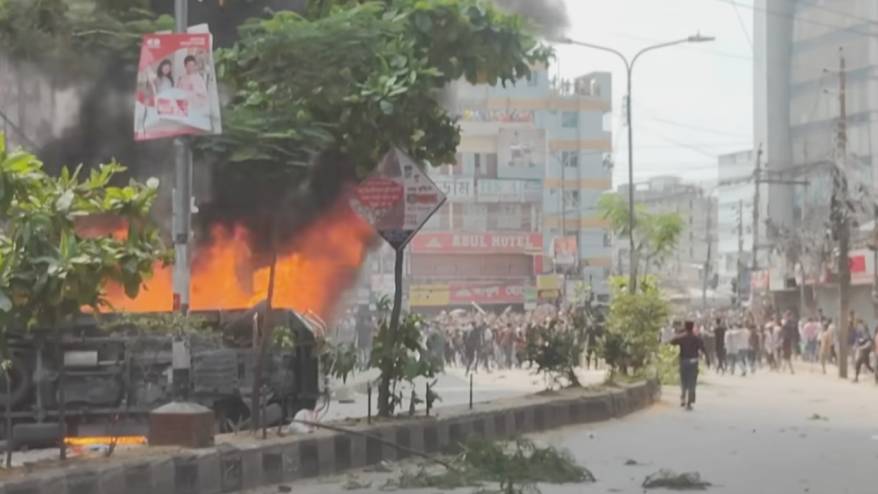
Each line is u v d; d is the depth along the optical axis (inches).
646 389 1008.9
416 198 636.1
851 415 925.2
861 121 2915.8
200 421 485.1
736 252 4712.1
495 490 482.3
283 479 507.5
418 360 655.1
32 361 577.6
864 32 2945.4
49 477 392.8
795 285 2755.9
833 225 2113.7
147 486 434.9
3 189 374.0
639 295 1164.5
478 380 1487.5
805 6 3164.4
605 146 3513.8
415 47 626.8
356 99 598.5
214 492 465.1
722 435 749.3
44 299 386.3
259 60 597.9
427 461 581.6
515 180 3198.8
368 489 494.3
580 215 3489.2
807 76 3159.5
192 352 617.0
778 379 1523.1
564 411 802.2
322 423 583.5
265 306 658.8
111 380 588.4
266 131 619.8
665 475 517.0
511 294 3164.4
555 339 924.6
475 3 630.5
